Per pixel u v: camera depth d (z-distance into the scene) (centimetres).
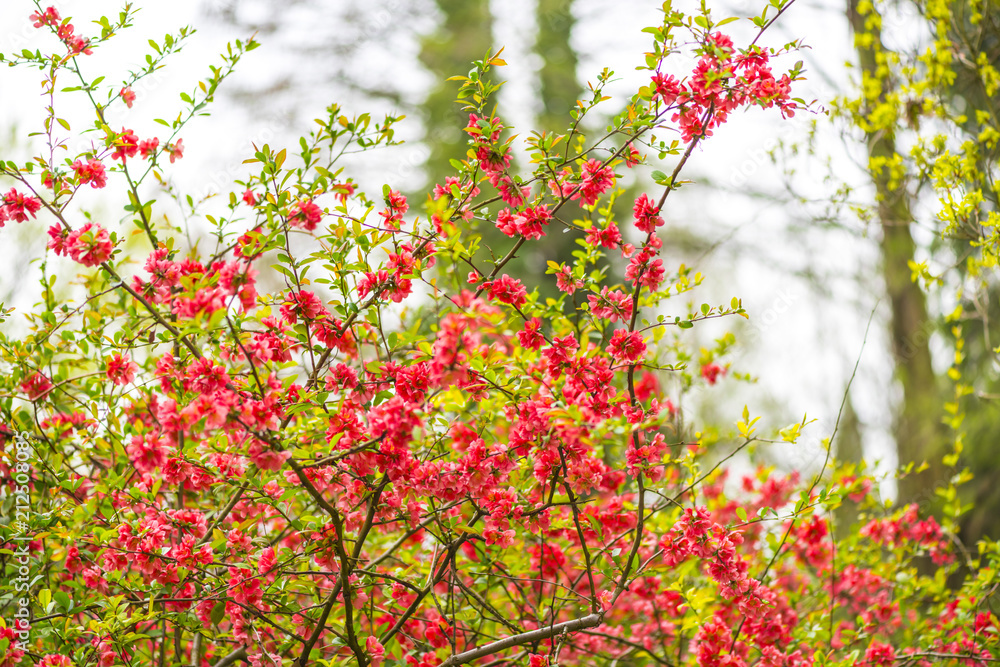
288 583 276
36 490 313
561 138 284
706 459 495
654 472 288
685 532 277
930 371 760
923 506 498
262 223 274
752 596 276
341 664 273
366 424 256
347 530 267
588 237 298
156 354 350
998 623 351
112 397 314
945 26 445
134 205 287
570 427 233
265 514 294
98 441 298
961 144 412
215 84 304
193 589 276
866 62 548
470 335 219
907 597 403
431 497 272
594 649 347
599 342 306
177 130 300
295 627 284
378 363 240
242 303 230
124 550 249
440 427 289
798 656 323
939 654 338
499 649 266
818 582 455
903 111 463
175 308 277
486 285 273
